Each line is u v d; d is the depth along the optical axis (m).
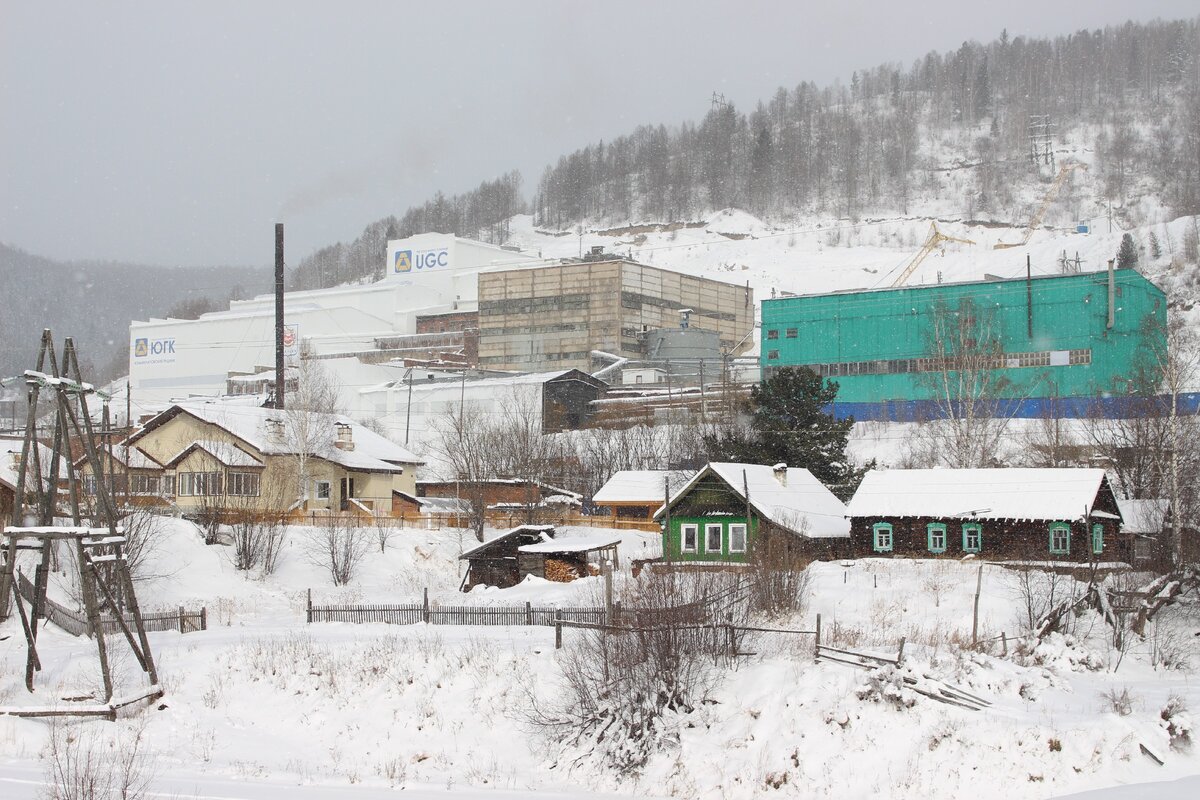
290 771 29.88
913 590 46.25
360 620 44.78
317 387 101.00
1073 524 51.81
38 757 29.45
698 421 93.50
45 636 41.91
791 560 43.66
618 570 55.94
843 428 68.75
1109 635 40.44
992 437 82.19
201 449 69.56
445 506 78.25
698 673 31.55
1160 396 75.56
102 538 34.91
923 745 27.67
